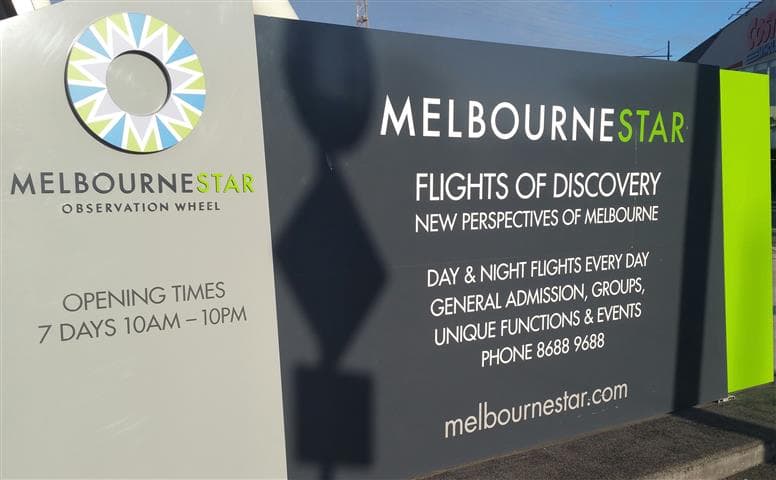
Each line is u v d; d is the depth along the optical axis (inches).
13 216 91.4
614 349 152.6
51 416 95.6
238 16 105.3
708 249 166.2
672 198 158.4
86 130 94.5
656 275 157.4
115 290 98.1
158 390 102.2
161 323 101.7
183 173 101.7
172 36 99.0
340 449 120.0
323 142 114.3
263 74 108.4
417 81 122.1
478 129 129.5
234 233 106.3
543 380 142.8
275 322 111.0
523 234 136.9
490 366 135.6
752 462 145.2
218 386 106.7
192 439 105.1
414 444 127.6
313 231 114.6
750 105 171.3
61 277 94.7
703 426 155.1
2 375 92.4
